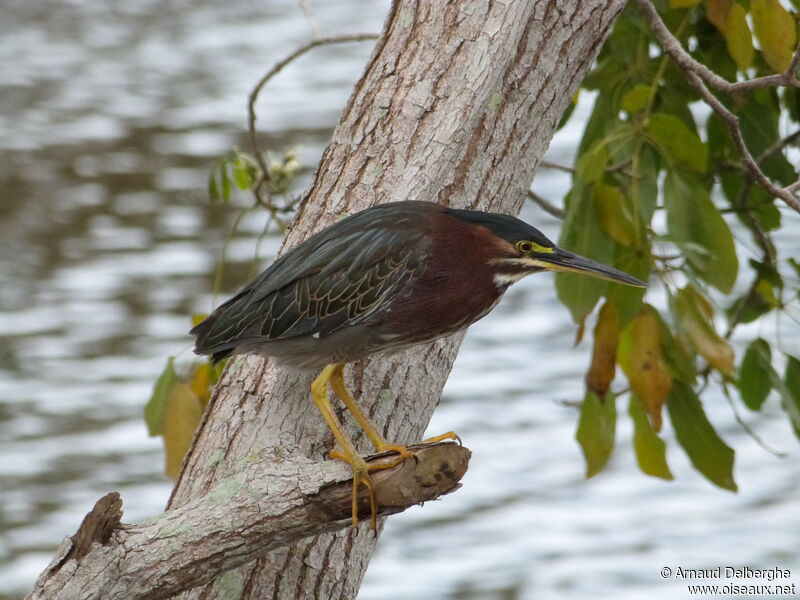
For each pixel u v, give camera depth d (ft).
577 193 31.91
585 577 50.31
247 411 26.50
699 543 52.90
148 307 73.72
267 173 36.91
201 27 136.98
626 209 32.71
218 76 119.24
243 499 22.75
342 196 27.78
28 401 63.46
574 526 54.29
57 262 79.20
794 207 29.25
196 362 35.01
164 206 88.48
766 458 59.36
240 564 23.04
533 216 83.76
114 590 21.83
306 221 28.12
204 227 85.20
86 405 63.36
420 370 28.04
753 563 50.96
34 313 72.49
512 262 27.20
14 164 95.30
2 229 83.56
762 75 36.42
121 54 126.21
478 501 56.59
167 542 22.21
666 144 32.53
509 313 74.13
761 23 32.35
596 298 31.68
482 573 51.29
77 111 107.96
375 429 26.78
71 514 54.65
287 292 26.50
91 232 83.76
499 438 60.95
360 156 27.84
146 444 60.49
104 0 147.95
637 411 34.14
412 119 27.50
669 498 56.75
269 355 26.78
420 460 22.77
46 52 125.80
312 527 23.03
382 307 26.27
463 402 64.08
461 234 26.76
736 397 63.72
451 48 27.63
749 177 36.24
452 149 27.25
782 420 62.59
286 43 130.52
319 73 120.06
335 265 26.23
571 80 29.66
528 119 28.96
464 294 26.78
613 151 31.99
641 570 51.06
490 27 27.48
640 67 35.45
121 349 68.80
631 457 60.13
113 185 91.86
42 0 145.89
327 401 25.80
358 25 135.54
